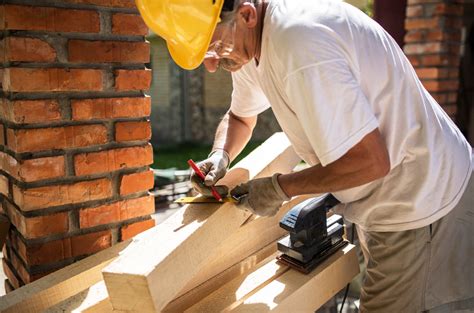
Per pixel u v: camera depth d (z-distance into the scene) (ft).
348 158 4.59
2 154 6.95
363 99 4.56
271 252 6.42
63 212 6.78
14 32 6.16
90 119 6.83
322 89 4.44
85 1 6.56
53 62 6.44
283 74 4.68
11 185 6.90
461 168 5.74
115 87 7.00
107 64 6.90
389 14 16.79
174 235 4.70
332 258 5.83
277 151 6.61
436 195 5.49
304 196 6.95
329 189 4.81
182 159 32.53
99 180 7.02
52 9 6.30
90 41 6.67
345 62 4.62
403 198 5.42
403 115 5.24
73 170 6.78
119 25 6.91
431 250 5.73
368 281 6.14
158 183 16.48
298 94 4.55
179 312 5.19
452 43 16.33
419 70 16.40
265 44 4.92
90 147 6.90
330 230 5.98
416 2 16.25
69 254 6.91
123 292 4.24
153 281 4.12
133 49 7.07
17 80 6.14
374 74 5.01
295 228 5.31
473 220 5.99
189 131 39.11
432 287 5.88
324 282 5.65
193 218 5.04
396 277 5.81
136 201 7.43
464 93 17.92
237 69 5.48
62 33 6.46
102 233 7.18
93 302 5.17
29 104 6.30
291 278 5.49
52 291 5.58
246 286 5.39
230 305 5.09
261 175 6.18
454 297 6.03
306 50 4.46
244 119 6.68
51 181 6.66
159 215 13.25
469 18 17.35
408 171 5.40
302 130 5.29
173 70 38.14
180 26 4.81
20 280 7.14
